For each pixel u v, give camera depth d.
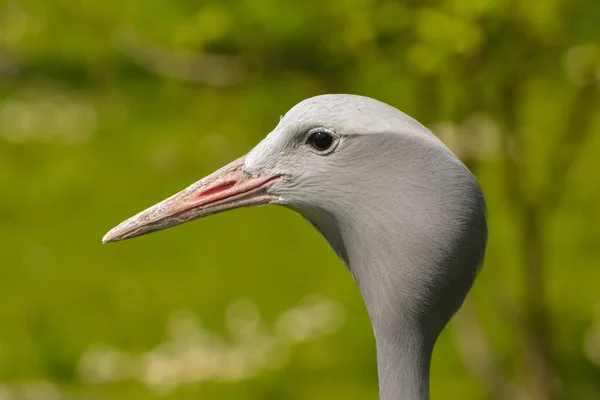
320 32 9.54
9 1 16.70
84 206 20.00
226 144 16.84
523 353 11.62
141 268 17.86
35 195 20.75
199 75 10.32
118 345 15.42
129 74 21.89
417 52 8.80
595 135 16.98
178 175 20.58
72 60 23.44
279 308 16.22
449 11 8.67
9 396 14.04
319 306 16.17
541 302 11.12
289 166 5.21
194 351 15.08
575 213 17.77
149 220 5.42
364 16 9.08
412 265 4.95
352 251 5.14
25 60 24.28
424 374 5.10
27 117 23.97
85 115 23.39
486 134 10.91
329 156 5.06
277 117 10.32
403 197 4.93
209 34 9.51
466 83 9.48
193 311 16.23
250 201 5.34
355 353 14.75
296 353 14.90
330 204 5.11
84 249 18.59
